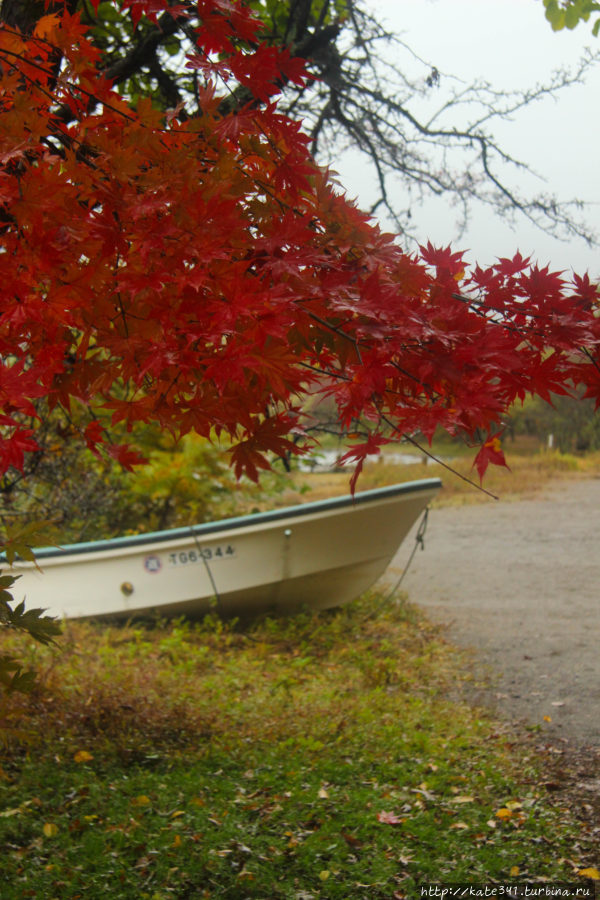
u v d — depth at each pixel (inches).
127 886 133.7
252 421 72.4
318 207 71.0
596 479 861.8
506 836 152.3
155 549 316.2
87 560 319.3
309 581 323.0
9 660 78.0
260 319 57.5
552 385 66.3
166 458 412.5
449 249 70.9
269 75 66.9
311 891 133.3
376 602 365.7
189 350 60.7
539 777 182.4
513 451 1090.7
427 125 212.5
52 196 59.1
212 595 319.6
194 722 210.8
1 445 58.0
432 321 62.4
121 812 160.9
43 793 168.2
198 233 59.3
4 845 147.1
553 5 200.8
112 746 191.2
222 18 67.8
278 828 155.3
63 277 59.7
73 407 200.7
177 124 70.9
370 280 60.4
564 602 372.2
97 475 354.0
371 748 196.9
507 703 238.4
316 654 292.0
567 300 67.1
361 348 62.4
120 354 62.4
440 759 190.7
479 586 409.7
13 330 63.0
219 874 137.9
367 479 860.0
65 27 73.2
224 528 312.3
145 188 62.7
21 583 325.1
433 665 274.8
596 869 138.9
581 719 223.9
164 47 171.8
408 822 155.0
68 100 72.2
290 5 179.9
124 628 324.5
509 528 585.9
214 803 165.8
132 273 58.9
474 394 58.3
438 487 314.2
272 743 200.2
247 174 71.3
